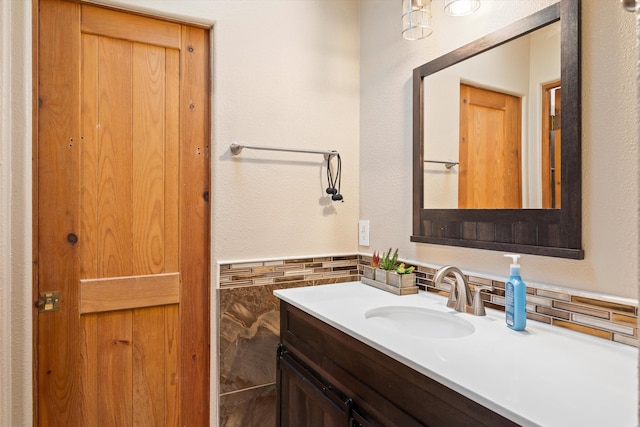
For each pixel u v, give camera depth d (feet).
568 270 3.46
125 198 5.05
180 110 5.34
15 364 4.19
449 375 2.47
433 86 4.87
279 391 4.80
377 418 3.13
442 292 4.72
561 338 3.21
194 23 5.32
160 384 5.23
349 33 6.32
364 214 6.22
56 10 4.67
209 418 5.49
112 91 4.97
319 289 5.09
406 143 5.36
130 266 5.08
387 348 2.96
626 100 3.05
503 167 3.98
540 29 3.67
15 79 4.16
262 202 5.64
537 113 3.68
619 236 3.10
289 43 5.84
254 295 5.56
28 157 4.26
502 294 3.99
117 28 4.97
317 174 6.04
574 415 2.00
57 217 4.70
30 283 4.31
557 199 3.51
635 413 2.02
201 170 5.47
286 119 5.81
